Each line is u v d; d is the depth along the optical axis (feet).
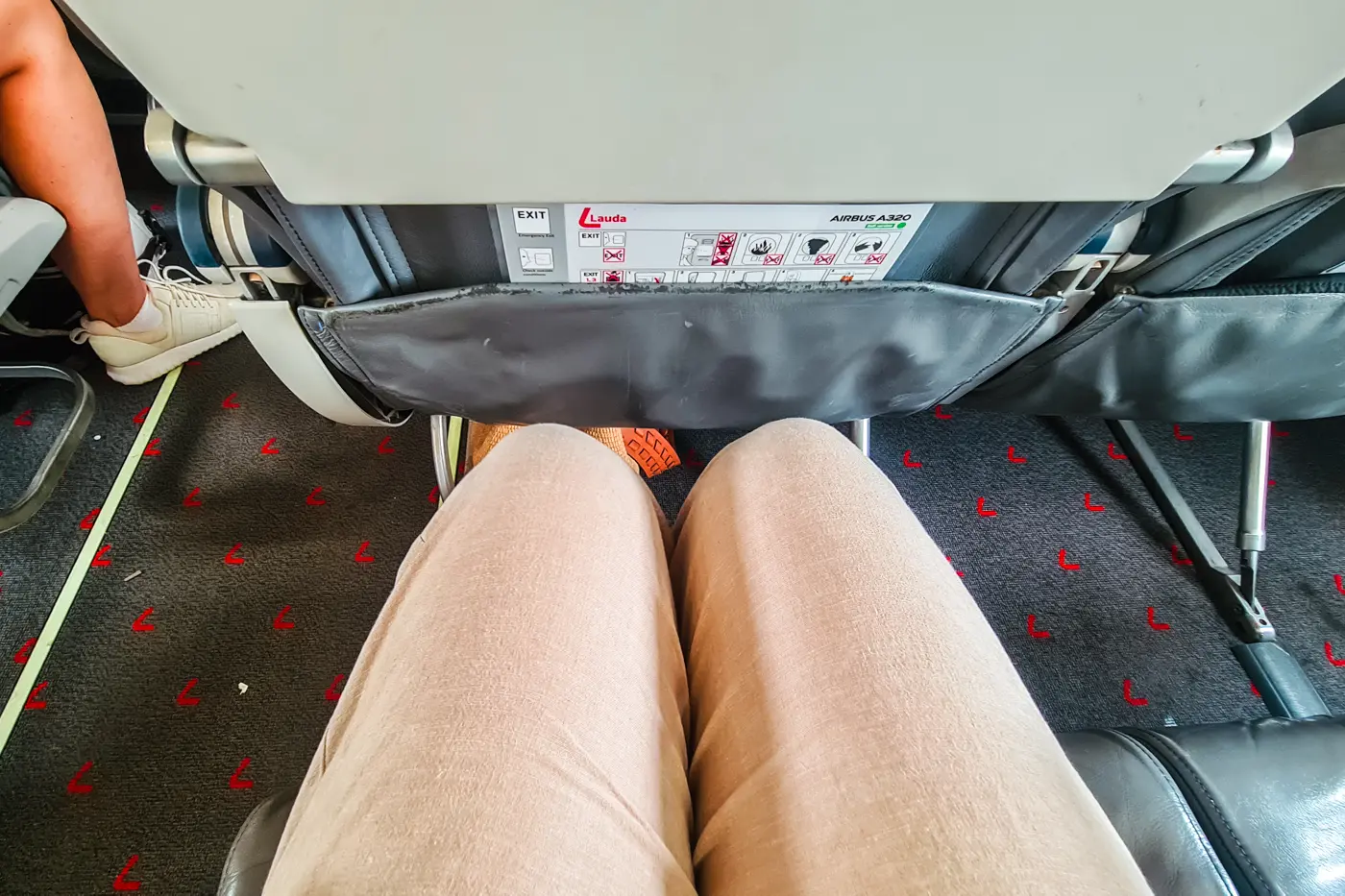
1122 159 1.30
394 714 1.31
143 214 4.53
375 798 1.19
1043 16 1.04
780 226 1.53
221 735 3.29
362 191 1.31
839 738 1.35
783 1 1.01
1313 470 4.23
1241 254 1.90
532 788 1.22
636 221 1.51
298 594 3.67
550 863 1.15
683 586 2.06
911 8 1.02
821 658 1.47
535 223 1.51
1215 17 1.04
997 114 1.20
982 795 1.22
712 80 1.12
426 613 1.48
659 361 1.97
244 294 1.85
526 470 1.79
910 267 1.76
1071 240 1.62
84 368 4.39
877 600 1.53
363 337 1.83
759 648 1.57
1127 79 1.14
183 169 1.29
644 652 1.61
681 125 1.20
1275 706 3.38
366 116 1.16
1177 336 2.24
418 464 4.11
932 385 2.21
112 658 3.46
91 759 3.21
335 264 1.60
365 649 1.65
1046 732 1.38
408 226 1.58
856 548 1.65
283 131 1.18
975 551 3.92
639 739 1.45
